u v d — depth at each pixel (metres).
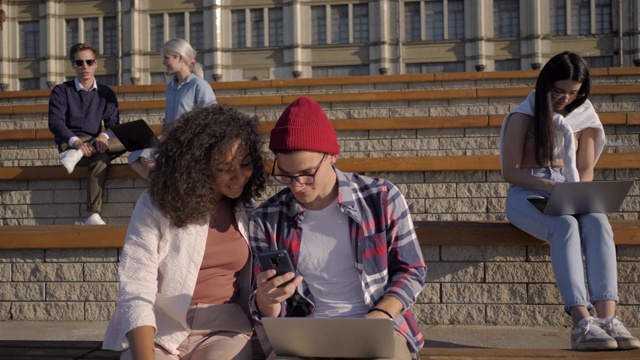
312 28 47.06
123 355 2.86
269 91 13.84
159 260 2.84
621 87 10.00
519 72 13.53
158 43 47.84
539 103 4.23
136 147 6.76
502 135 4.38
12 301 5.02
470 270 4.69
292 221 2.91
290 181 2.76
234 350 2.89
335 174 2.89
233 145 2.79
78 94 7.50
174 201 2.75
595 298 3.58
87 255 4.97
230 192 2.86
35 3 48.69
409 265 2.86
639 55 43.03
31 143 8.94
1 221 7.46
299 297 2.90
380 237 2.84
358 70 46.59
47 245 4.96
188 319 2.95
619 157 6.66
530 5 44.47
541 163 4.27
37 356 3.47
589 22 43.94
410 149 8.62
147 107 11.01
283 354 2.74
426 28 46.22
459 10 45.91
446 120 8.55
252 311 2.87
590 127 4.45
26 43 48.97
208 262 2.95
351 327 2.57
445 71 45.97
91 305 4.96
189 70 7.62
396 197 2.90
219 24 47.06
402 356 2.69
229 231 2.98
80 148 7.09
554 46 44.41
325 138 2.73
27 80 48.97
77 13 48.38
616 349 3.36
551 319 4.62
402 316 2.88
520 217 4.17
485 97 10.70
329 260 2.87
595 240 3.71
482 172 6.84
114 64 47.91
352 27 46.53
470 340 4.41
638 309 4.46
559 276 3.67
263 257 2.69
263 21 47.12
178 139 2.80
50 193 7.40
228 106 2.94
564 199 3.81
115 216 7.28
